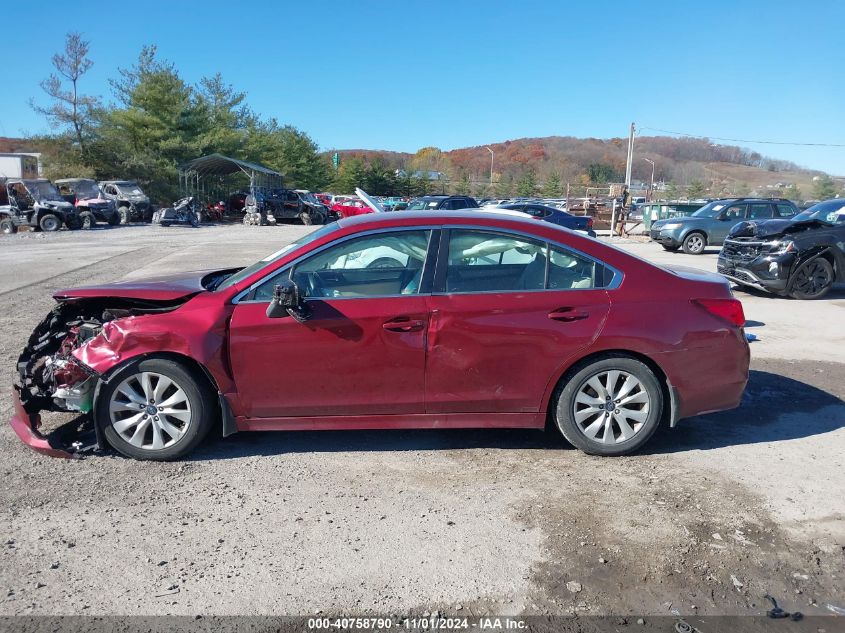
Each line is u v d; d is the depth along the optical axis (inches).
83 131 1565.0
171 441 163.0
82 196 1242.6
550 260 165.3
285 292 151.4
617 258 166.9
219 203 1648.6
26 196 1127.6
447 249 163.8
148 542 127.9
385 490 150.2
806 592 113.0
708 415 200.5
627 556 123.3
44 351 176.2
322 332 158.2
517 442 178.9
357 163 3038.9
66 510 140.0
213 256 666.2
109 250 745.0
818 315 367.9
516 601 110.4
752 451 172.9
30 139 1578.5
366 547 126.3
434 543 127.9
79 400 164.9
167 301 169.2
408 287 162.6
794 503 144.0
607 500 145.3
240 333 158.4
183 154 1699.1
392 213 173.2
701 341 164.1
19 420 177.0
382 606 109.1
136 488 150.5
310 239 168.4
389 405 162.9
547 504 143.6
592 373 162.9
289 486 152.0
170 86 1681.8
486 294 161.3
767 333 319.6
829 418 198.2
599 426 165.3
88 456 167.2
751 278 426.9
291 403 161.8
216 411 169.6
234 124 2096.5
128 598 110.8
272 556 123.4
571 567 120.0
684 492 149.1
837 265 418.9
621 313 161.5
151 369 159.3
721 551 125.0
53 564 120.3
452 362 160.4
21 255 692.1
